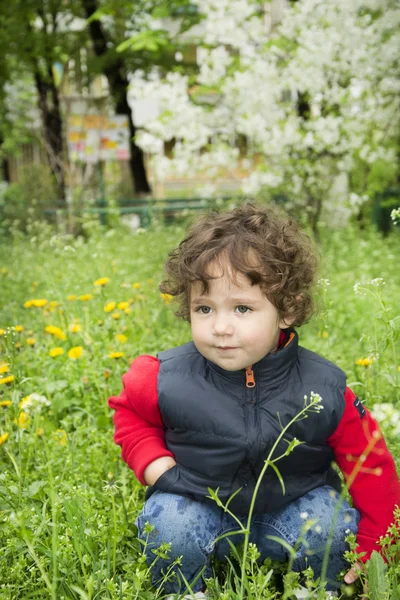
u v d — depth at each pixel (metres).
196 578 1.93
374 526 2.01
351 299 5.56
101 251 6.86
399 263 8.20
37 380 3.56
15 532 2.03
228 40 9.37
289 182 10.20
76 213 11.95
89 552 1.93
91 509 2.10
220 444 1.98
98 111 12.59
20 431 2.57
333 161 10.13
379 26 8.63
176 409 2.02
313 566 2.04
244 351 1.94
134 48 9.66
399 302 5.39
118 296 5.25
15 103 22.14
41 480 2.39
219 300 1.95
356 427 2.03
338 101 9.32
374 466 2.03
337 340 4.44
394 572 1.88
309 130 9.70
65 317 4.59
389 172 12.45
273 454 1.98
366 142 10.25
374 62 8.96
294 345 2.02
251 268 1.93
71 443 2.66
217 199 10.62
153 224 10.43
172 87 9.72
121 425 2.17
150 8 13.31
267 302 1.98
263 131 9.29
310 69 8.99
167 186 18.92
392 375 2.98
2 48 14.04
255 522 2.07
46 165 15.03
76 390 3.40
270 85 9.20
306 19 9.16
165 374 2.08
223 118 9.77
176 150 9.91
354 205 10.41
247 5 9.18
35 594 1.85
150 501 2.07
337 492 2.12
